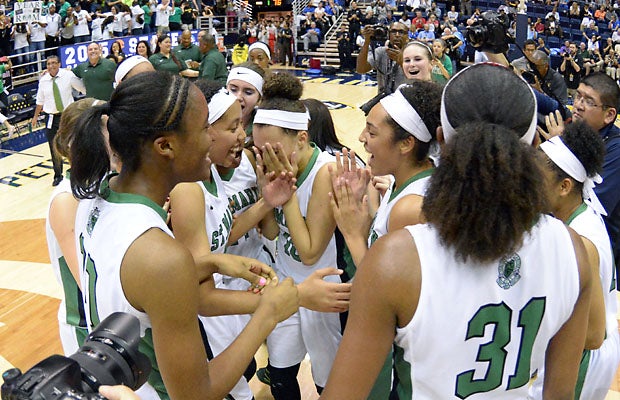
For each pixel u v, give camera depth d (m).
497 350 1.25
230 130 2.18
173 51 10.39
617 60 15.30
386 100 1.85
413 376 1.28
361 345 1.24
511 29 15.45
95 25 14.74
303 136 2.44
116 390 1.03
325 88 14.97
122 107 1.39
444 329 1.21
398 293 1.20
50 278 5.23
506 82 1.31
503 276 1.20
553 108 3.04
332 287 1.85
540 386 2.04
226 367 1.46
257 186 2.63
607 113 3.03
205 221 2.19
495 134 1.17
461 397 1.27
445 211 1.17
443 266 1.19
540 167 1.19
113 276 1.35
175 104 1.38
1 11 13.47
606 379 2.18
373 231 2.07
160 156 1.41
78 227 1.53
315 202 2.43
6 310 4.66
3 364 3.92
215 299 1.88
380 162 1.89
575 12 20.23
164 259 1.31
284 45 18.36
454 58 12.34
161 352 1.35
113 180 1.50
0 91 10.28
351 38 17.39
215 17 18.80
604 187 2.90
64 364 1.02
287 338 2.73
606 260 1.94
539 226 1.21
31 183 7.89
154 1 16.34
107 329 1.17
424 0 20.98
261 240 2.83
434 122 1.80
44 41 13.80
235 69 3.16
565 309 1.29
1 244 5.97
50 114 7.75
